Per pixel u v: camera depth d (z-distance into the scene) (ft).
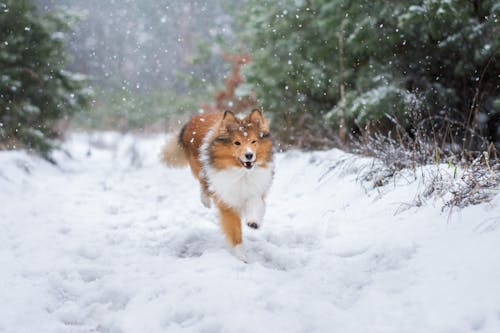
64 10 36.81
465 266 12.15
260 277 14.10
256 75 36.58
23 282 14.42
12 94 32.68
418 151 21.44
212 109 50.14
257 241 18.53
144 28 107.55
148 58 103.60
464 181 16.35
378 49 29.99
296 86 34.71
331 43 32.81
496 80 26.63
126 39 106.52
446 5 24.84
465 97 27.48
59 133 40.63
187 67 94.73
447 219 15.03
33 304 13.17
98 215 22.82
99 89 70.18
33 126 34.47
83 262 16.49
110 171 35.12
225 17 99.30
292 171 28.50
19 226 19.56
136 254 17.40
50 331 12.01
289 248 17.56
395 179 20.08
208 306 12.29
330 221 19.21
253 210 17.80
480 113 26.94
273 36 36.45
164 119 63.93
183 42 100.83
